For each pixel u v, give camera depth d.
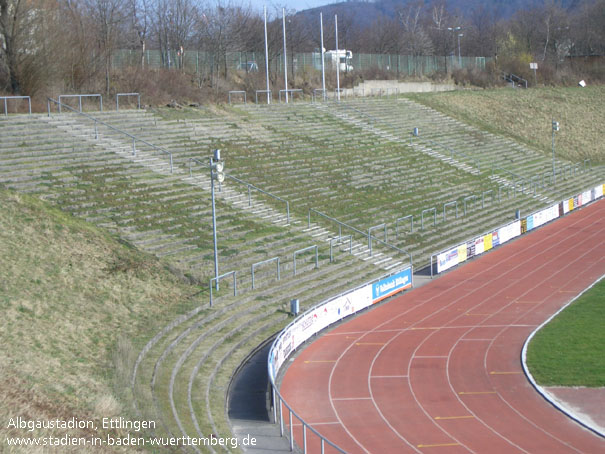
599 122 86.50
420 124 69.56
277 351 24.80
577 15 141.38
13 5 45.22
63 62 49.09
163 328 25.06
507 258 43.34
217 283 29.75
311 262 35.97
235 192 41.25
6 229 28.34
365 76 87.19
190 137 47.28
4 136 37.31
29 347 20.44
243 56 77.88
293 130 56.19
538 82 102.19
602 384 23.53
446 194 52.94
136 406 18.45
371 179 51.00
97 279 27.31
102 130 42.88
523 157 70.38
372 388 23.91
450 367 25.78
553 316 31.42
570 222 53.62
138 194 36.28
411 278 37.44
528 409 21.91
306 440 19.84
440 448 19.31
